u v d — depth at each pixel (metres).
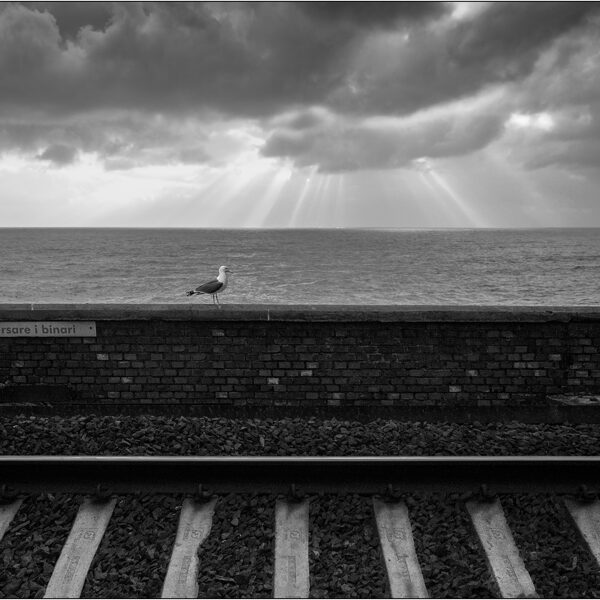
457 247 107.69
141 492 4.86
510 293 38.03
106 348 7.05
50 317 7.00
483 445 5.75
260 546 4.34
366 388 7.07
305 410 6.88
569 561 4.21
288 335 7.02
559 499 4.75
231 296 35.78
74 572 4.13
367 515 4.64
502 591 3.97
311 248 105.75
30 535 4.47
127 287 42.12
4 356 7.06
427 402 7.08
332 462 4.92
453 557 4.22
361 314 6.94
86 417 6.24
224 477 4.94
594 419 6.67
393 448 5.67
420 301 34.06
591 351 7.02
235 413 6.89
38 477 4.94
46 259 74.94
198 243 132.88
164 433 5.88
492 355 7.03
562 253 86.62
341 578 4.07
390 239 164.12
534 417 6.75
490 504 4.72
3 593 3.97
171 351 7.05
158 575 4.09
